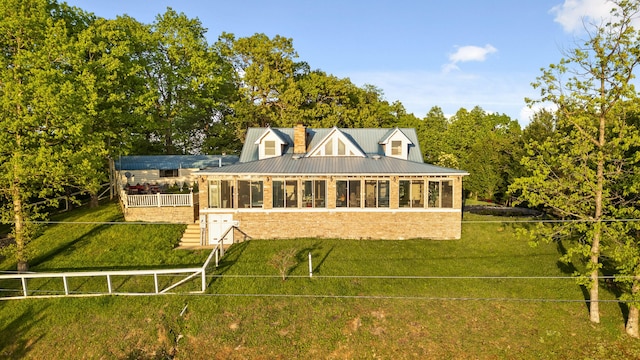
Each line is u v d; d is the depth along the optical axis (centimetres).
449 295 1852
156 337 1619
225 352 1566
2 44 2045
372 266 2111
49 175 1898
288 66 4862
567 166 1634
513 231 2648
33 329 1652
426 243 2469
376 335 1633
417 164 2697
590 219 1622
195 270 1800
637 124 1848
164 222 2712
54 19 2588
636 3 1432
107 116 2802
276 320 1689
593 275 1680
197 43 4106
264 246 2395
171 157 4081
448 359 1541
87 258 2202
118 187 3556
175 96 4309
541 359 1538
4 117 1833
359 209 2561
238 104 4600
